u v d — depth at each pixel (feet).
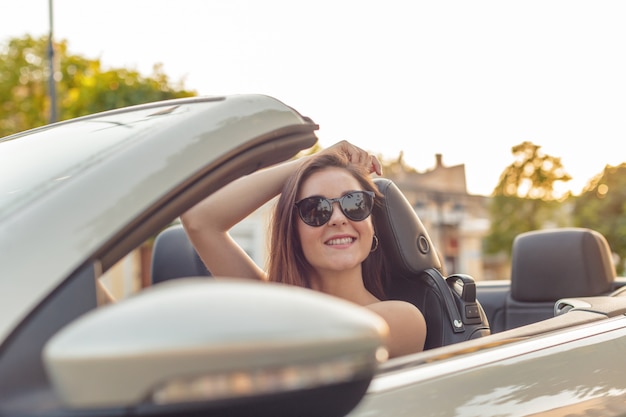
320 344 2.62
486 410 4.69
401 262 8.08
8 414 3.04
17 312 3.35
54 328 3.38
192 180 4.05
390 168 82.64
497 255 84.38
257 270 7.83
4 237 3.53
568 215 72.13
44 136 5.29
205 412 2.89
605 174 68.39
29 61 54.85
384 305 7.19
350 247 7.34
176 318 2.59
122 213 3.74
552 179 74.74
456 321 7.83
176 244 9.74
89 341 2.58
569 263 11.59
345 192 7.32
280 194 7.82
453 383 4.71
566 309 7.55
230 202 7.70
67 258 3.53
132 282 18.21
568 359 5.57
